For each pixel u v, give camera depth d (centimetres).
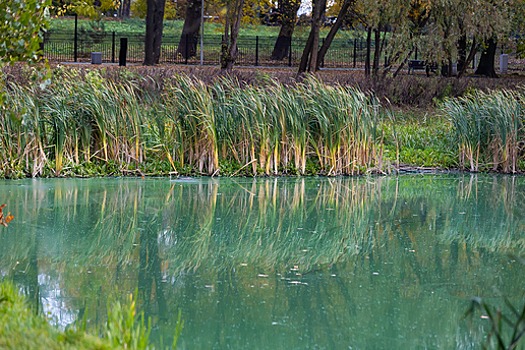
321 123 1859
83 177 1717
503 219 1425
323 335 819
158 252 1133
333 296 948
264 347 780
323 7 3253
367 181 1820
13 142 1677
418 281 1021
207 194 1583
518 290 986
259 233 1270
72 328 743
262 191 1639
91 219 1319
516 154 1986
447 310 906
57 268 1028
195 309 884
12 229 1231
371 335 823
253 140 1828
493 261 1128
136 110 1778
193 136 1803
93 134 1769
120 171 1758
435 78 2969
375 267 1085
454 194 1673
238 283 991
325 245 1205
